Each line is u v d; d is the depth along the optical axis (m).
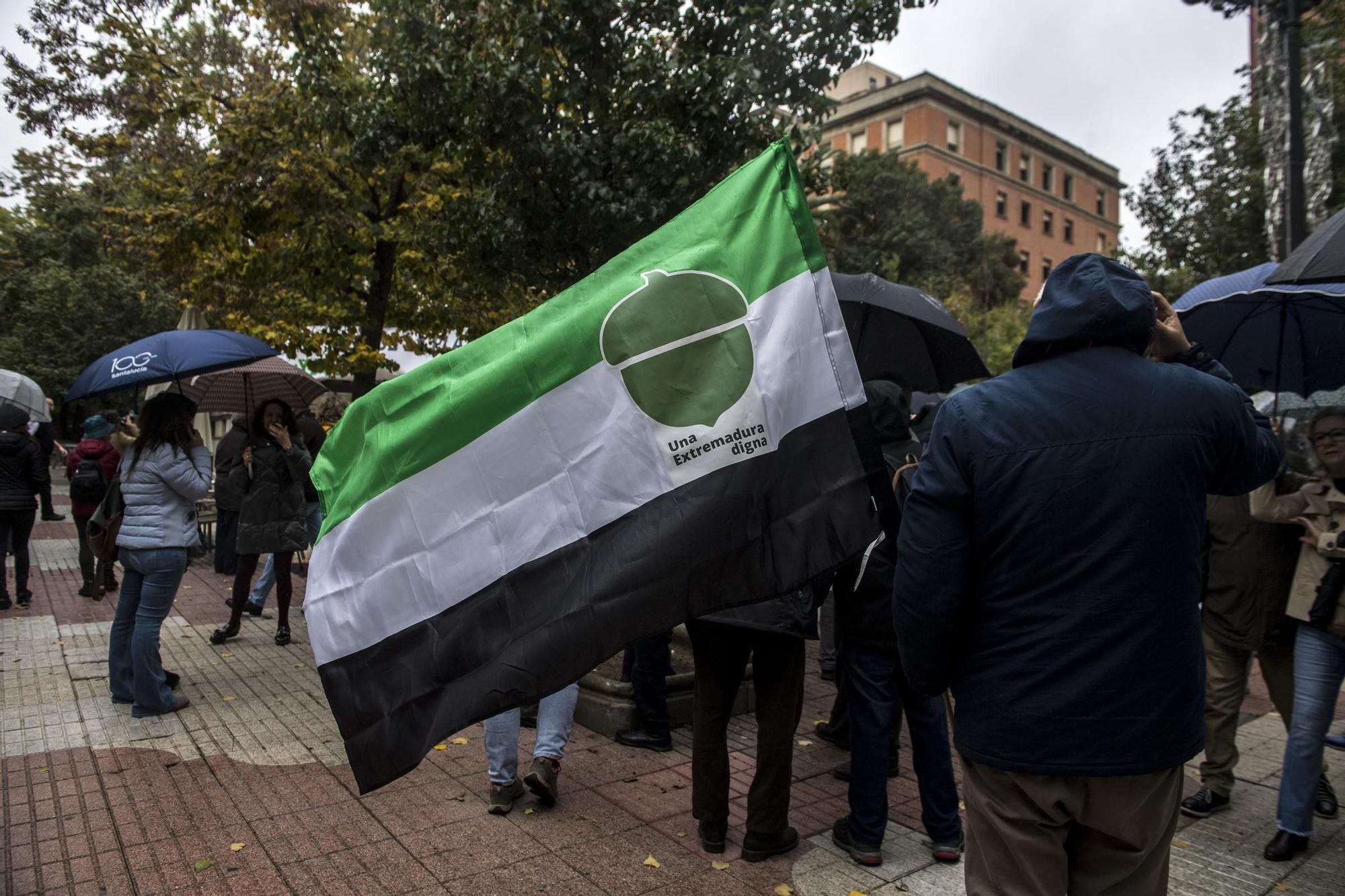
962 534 2.06
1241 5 8.10
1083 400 2.01
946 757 3.54
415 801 4.07
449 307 12.76
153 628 5.19
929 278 32.34
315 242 11.44
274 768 4.45
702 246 3.03
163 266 13.21
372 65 6.67
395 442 3.17
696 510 2.87
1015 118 54.12
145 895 3.23
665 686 4.83
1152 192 14.68
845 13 5.69
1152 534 1.92
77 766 4.45
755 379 2.90
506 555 3.01
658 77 5.79
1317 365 4.21
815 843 3.70
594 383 3.01
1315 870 3.57
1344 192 10.74
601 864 3.48
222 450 9.89
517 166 5.90
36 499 8.49
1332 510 3.54
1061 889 2.02
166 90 11.91
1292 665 4.03
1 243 30.70
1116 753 1.90
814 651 7.30
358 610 3.11
